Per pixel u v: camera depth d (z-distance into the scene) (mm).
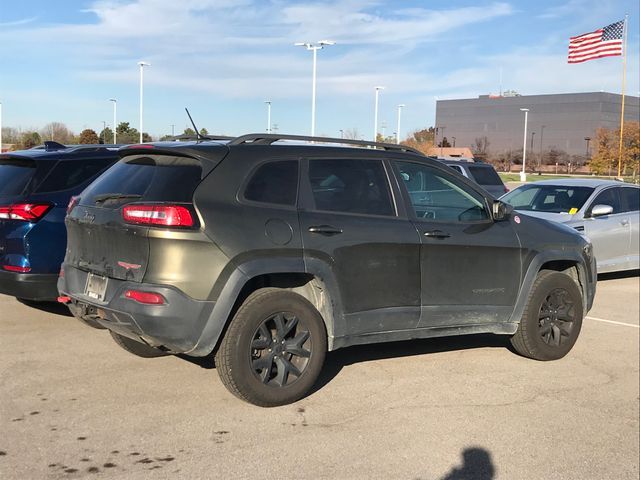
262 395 4555
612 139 62531
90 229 4723
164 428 4262
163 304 4234
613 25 38500
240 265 4383
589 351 6516
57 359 5602
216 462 3826
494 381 5480
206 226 4297
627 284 10617
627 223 10344
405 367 5770
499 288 5684
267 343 4586
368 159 5203
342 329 4879
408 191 5324
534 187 11281
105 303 4492
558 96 123562
